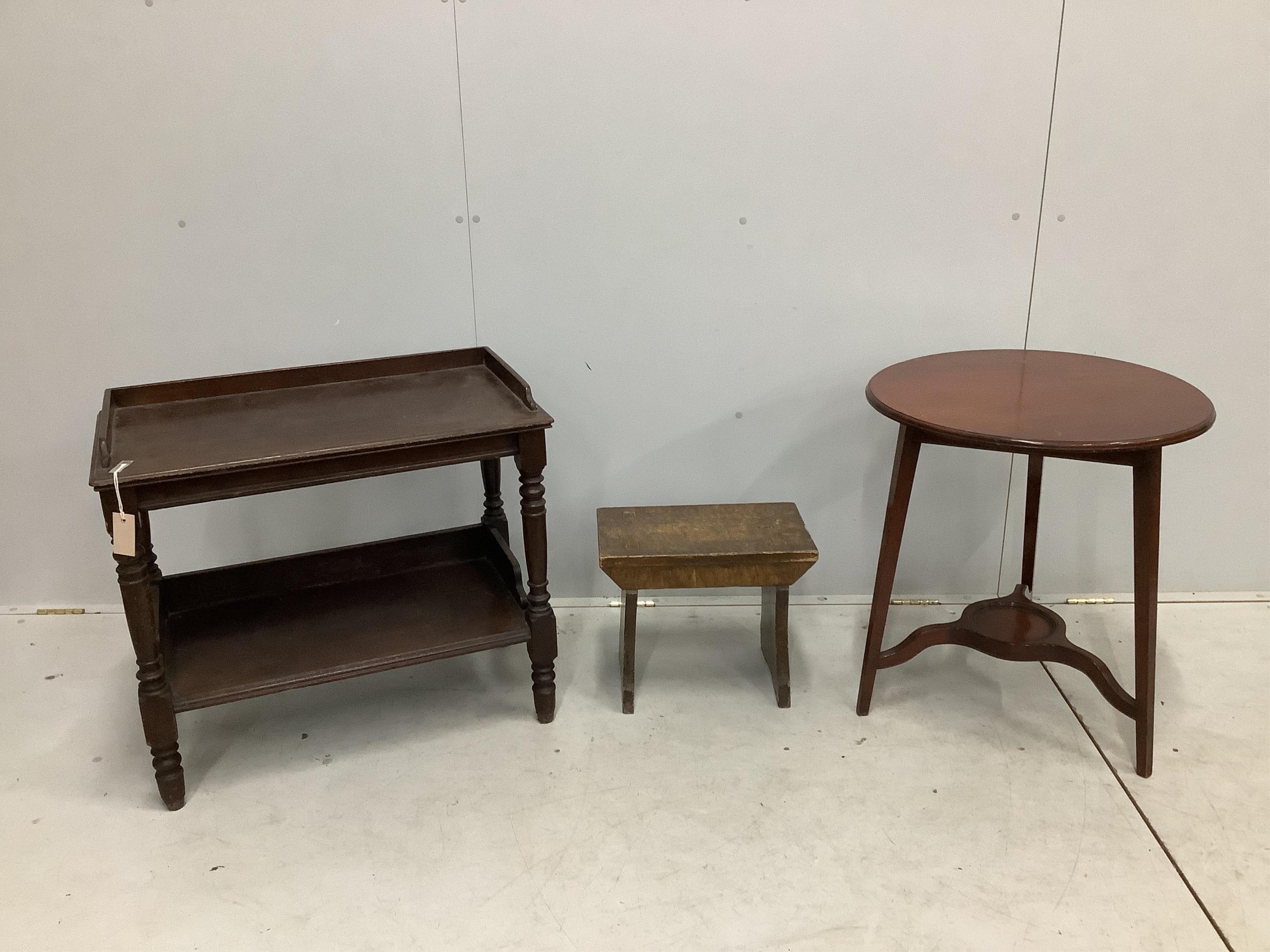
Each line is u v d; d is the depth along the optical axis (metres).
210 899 1.86
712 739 2.28
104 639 2.72
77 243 2.47
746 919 1.79
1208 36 2.32
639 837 1.99
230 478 1.91
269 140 2.39
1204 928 1.76
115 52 2.31
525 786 2.14
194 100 2.35
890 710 2.38
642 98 2.37
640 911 1.81
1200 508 2.77
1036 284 2.55
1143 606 2.04
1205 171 2.44
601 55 2.33
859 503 2.78
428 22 2.30
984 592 2.88
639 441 2.70
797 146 2.41
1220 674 2.50
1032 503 2.52
